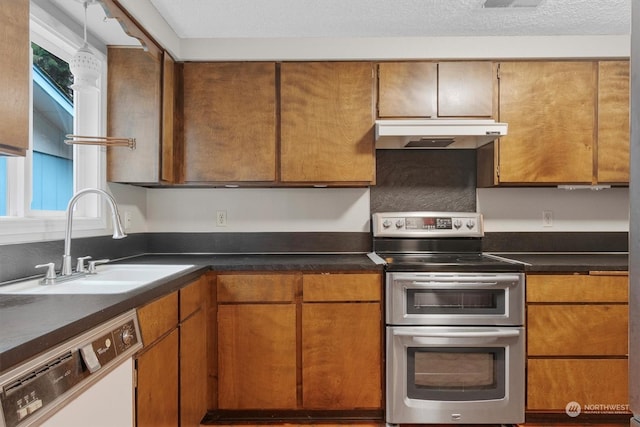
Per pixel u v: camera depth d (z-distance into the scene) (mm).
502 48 2436
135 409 1331
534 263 2174
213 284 2178
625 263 2176
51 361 920
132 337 1291
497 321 2117
